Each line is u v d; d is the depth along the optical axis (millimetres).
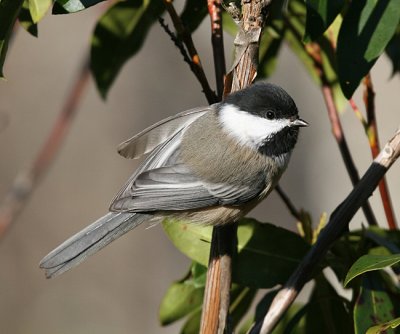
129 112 17500
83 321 17266
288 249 7078
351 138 14148
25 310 17234
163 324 7582
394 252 6875
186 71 17078
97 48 8484
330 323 6961
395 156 6207
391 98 14117
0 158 17406
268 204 16203
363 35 6574
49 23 17516
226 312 6293
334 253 7047
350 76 6551
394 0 6582
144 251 17688
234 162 7230
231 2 6699
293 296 6227
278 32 8492
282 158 7477
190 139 7336
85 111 17641
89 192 17703
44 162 10477
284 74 15891
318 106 15867
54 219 17594
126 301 17469
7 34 6379
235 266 7027
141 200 7156
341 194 15750
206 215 7289
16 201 10305
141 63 17266
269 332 6199
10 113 17531
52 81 17609
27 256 17469
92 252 7215
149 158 7426
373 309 6289
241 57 6668
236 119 7180
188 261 17500
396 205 14000
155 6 8156
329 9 6328
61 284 17484
